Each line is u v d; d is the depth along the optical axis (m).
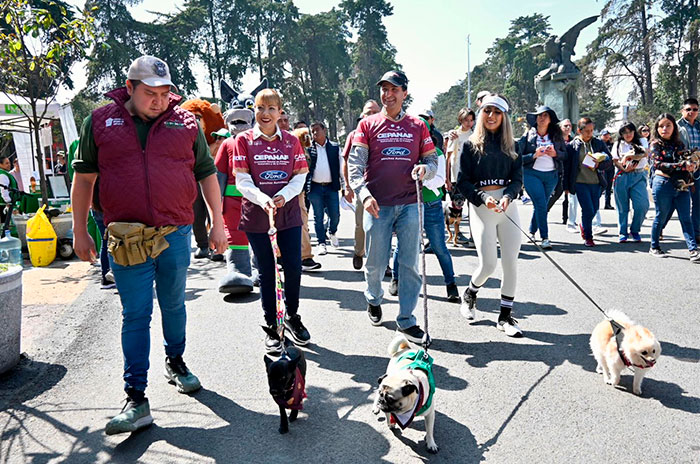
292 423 3.19
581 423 3.12
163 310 3.54
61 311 5.60
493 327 4.80
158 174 3.14
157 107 3.11
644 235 9.12
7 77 8.85
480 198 4.45
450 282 5.62
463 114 7.64
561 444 2.91
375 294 4.80
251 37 66.31
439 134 6.98
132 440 3.04
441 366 3.97
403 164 4.35
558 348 4.28
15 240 5.55
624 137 8.37
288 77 68.69
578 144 8.16
